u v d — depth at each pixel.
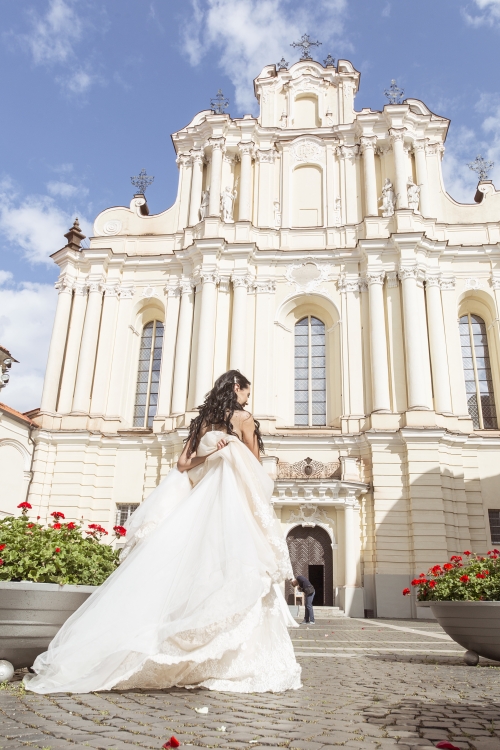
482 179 32.81
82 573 5.99
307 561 25.70
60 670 4.44
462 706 4.78
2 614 5.23
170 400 29.17
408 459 25.34
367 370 28.08
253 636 4.79
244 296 29.33
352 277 29.59
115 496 27.84
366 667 7.62
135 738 3.26
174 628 4.31
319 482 25.06
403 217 29.28
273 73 35.53
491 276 29.16
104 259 31.03
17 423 26.98
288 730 3.56
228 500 4.79
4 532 6.05
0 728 3.44
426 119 31.61
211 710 3.97
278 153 32.91
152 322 31.98
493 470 26.27
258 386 28.17
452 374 27.81
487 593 8.18
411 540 24.61
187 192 32.84
